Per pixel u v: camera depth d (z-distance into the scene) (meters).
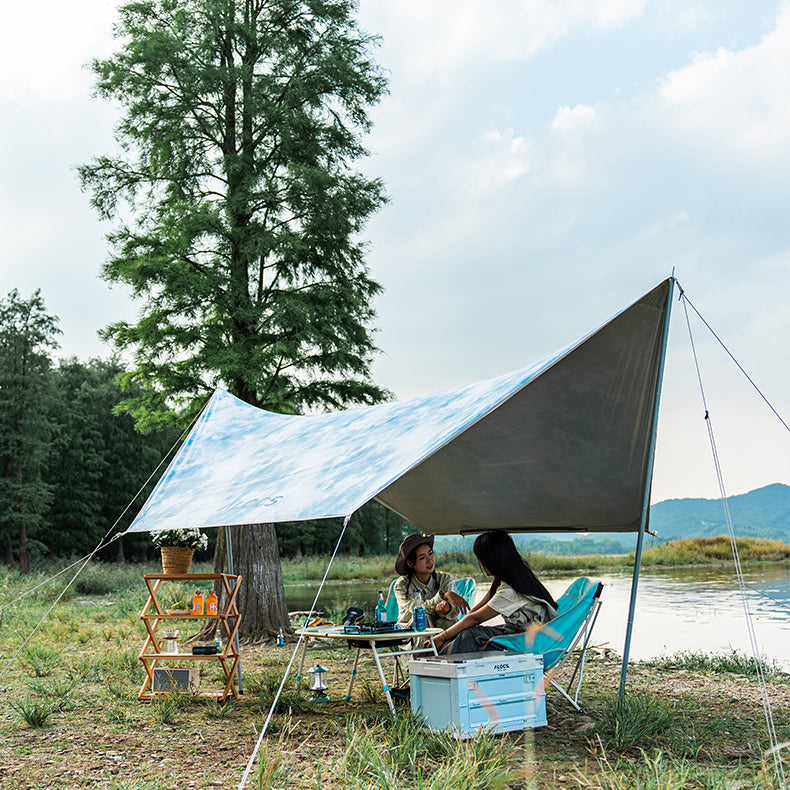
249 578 11.00
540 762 4.08
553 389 5.46
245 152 13.42
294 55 13.95
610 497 6.78
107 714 5.63
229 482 6.55
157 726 5.27
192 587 22.59
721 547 35.56
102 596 21.67
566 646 5.11
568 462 6.45
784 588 19.56
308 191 13.17
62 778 4.08
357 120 14.39
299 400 13.63
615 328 5.02
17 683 7.04
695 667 7.76
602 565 34.84
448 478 7.16
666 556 35.00
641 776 3.66
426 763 3.98
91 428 46.84
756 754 4.24
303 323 12.71
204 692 6.52
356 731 4.30
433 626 6.29
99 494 45.75
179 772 4.16
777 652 9.09
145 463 47.78
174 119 13.17
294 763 4.16
